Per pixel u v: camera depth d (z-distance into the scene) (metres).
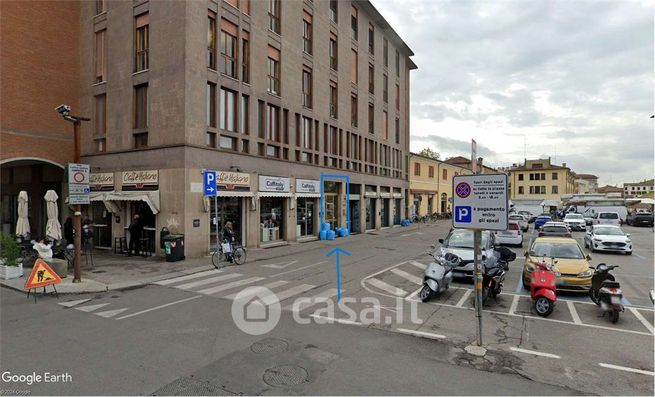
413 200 41.75
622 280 12.52
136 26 17.05
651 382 5.20
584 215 44.12
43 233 20.59
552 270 9.59
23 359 5.76
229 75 17.58
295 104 22.09
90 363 5.61
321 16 24.81
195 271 12.94
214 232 16.62
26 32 17.23
